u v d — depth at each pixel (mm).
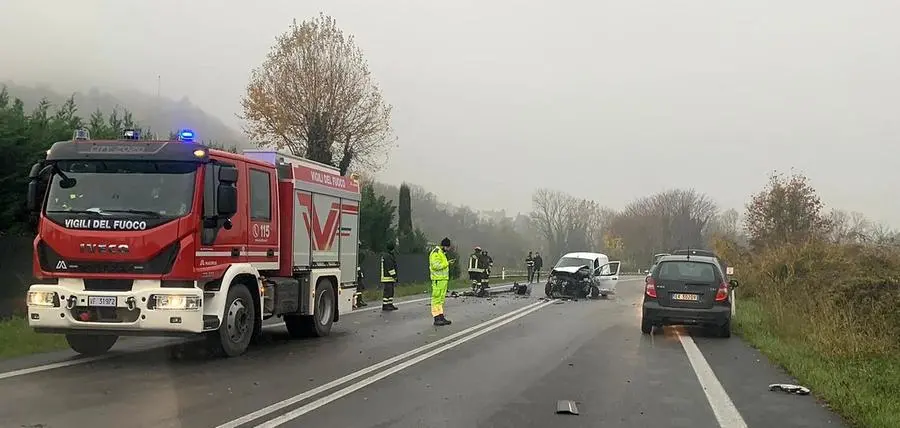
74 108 18125
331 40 31828
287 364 10070
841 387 8562
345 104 31844
